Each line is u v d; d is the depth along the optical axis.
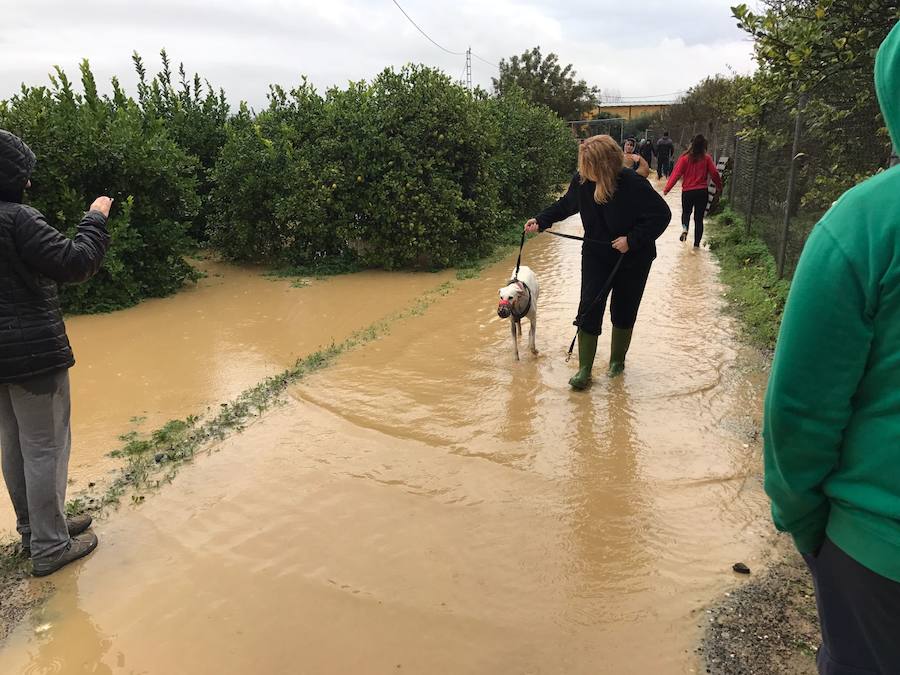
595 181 4.71
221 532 3.37
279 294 8.30
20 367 2.86
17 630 2.77
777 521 1.52
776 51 4.61
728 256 9.52
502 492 3.68
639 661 2.49
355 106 9.47
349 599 2.86
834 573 1.39
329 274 9.43
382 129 9.34
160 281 8.20
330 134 9.41
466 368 5.56
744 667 2.44
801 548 1.50
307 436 4.38
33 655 2.62
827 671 1.46
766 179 9.26
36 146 7.19
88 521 3.41
